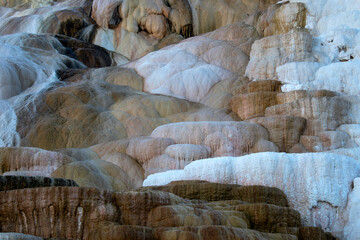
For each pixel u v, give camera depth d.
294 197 10.74
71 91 19.20
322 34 21.27
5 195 8.03
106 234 6.94
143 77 21.86
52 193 7.73
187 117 18.27
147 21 27.58
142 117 18.11
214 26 27.73
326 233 9.69
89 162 14.38
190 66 21.78
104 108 18.89
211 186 10.14
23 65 20.86
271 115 17.45
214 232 7.10
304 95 17.55
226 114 18.50
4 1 34.59
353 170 11.03
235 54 22.09
